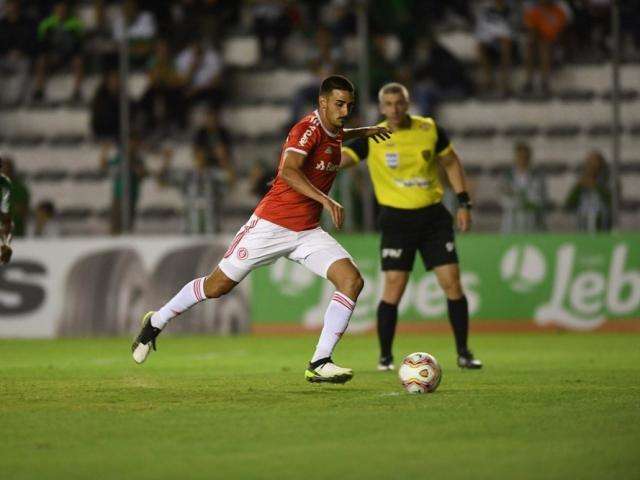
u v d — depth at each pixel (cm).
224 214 6378
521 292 5662
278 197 2972
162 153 6619
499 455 1928
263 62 7212
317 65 6600
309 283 5681
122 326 5675
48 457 1933
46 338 5659
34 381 3253
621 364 3888
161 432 2194
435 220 3691
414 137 3644
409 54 6775
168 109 6712
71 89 7250
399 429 2220
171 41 6838
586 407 2558
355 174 5769
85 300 5694
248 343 5169
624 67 6775
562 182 6378
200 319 5709
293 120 6538
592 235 5650
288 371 3653
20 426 2278
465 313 3700
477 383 3147
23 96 7181
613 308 5638
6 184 3316
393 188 3675
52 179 6712
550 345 4872
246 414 2442
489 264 5675
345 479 1731
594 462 1862
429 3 7019
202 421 2339
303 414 2441
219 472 1792
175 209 6481
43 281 5728
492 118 6712
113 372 3631
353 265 2948
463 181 3734
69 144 6912
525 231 5847
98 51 7225
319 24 6938
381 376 3434
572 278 5659
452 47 7144
